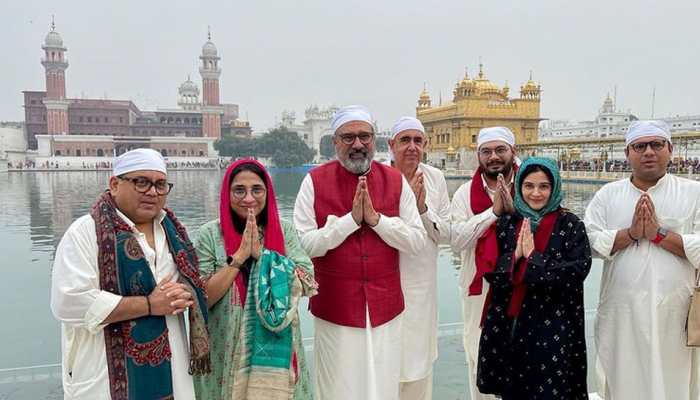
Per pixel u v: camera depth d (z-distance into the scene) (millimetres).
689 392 2285
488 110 42312
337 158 2396
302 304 4887
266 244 1949
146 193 1728
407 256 2539
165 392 1732
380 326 2234
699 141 22859
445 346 3527
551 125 81000
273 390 1821
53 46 63312
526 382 2121
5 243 10766
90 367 1682
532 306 2129
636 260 2236
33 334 4703
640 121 2336
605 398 2443
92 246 1677
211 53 72188
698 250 2121
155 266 1782
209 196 22656
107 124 64812
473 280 2502
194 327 1797
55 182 33094
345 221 2137
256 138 68250
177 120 70062
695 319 2131
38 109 64688
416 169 2775
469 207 2756
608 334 2338
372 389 2166
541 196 2156
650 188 2312
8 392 2830
